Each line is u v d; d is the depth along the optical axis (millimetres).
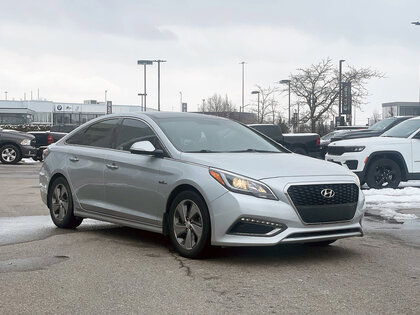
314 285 5199
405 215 9578
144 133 7230
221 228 5906
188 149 6758
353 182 6301
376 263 6082
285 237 5820
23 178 17141
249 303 4668
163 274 5586
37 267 5852
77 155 8008
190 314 4402
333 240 6844
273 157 6672
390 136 14250
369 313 4418
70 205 8047
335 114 49688
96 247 6879
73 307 4566
